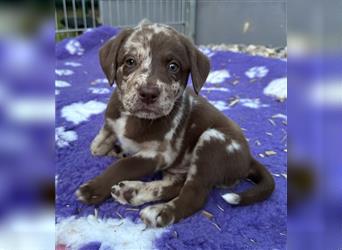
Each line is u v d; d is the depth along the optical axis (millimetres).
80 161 351
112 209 288
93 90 564
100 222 275
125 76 297
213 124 325
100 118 460
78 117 460
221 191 323
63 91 556
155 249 251
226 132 320
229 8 938
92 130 423
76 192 295
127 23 1025
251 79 634
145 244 255
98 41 801
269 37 881
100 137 363
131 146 324
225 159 308
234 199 293
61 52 748
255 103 550
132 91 284
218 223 282
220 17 959
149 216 272
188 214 284
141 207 294
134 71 290
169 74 293
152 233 265
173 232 267
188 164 324
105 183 296
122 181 300
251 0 893
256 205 304
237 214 293
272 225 285
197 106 334
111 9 1010
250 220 288
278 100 558
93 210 286
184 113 321
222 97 568
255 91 596
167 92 287
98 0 991
